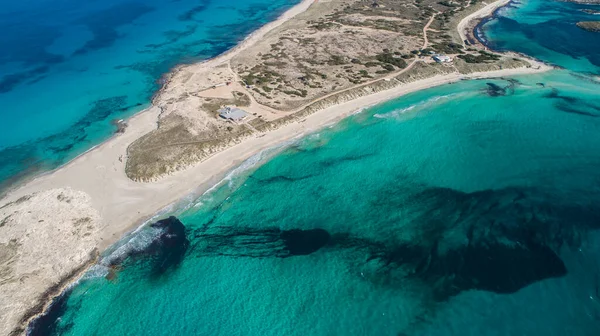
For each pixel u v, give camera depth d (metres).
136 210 66.69
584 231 58.78
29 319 51.66
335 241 61.03
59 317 52.19
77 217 65.25
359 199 68.25
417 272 55.53
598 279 52.44
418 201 67.00
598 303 49.91
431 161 75.69
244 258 59.16
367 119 87.88
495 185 69.06
